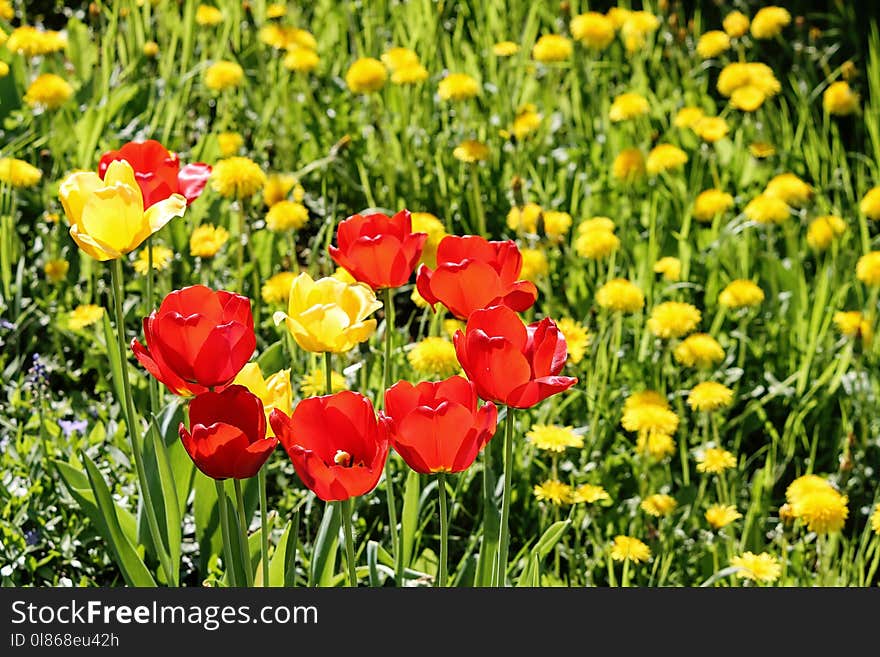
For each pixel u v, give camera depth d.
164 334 2.29
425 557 3.54
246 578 2.65
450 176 5.54
